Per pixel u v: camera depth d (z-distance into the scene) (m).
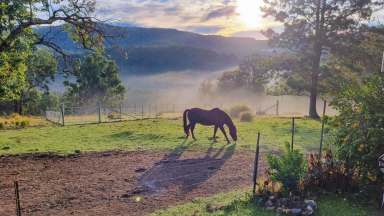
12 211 9.16
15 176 12.38
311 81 34.41
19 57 17.89
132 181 11.61
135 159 14.58
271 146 16.94
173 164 13.70
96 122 29.59
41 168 13.41
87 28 19.62
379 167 8.28
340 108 9.99
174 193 10.41
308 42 33.84
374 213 8.16
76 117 34.34
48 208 9.37
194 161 14.15
